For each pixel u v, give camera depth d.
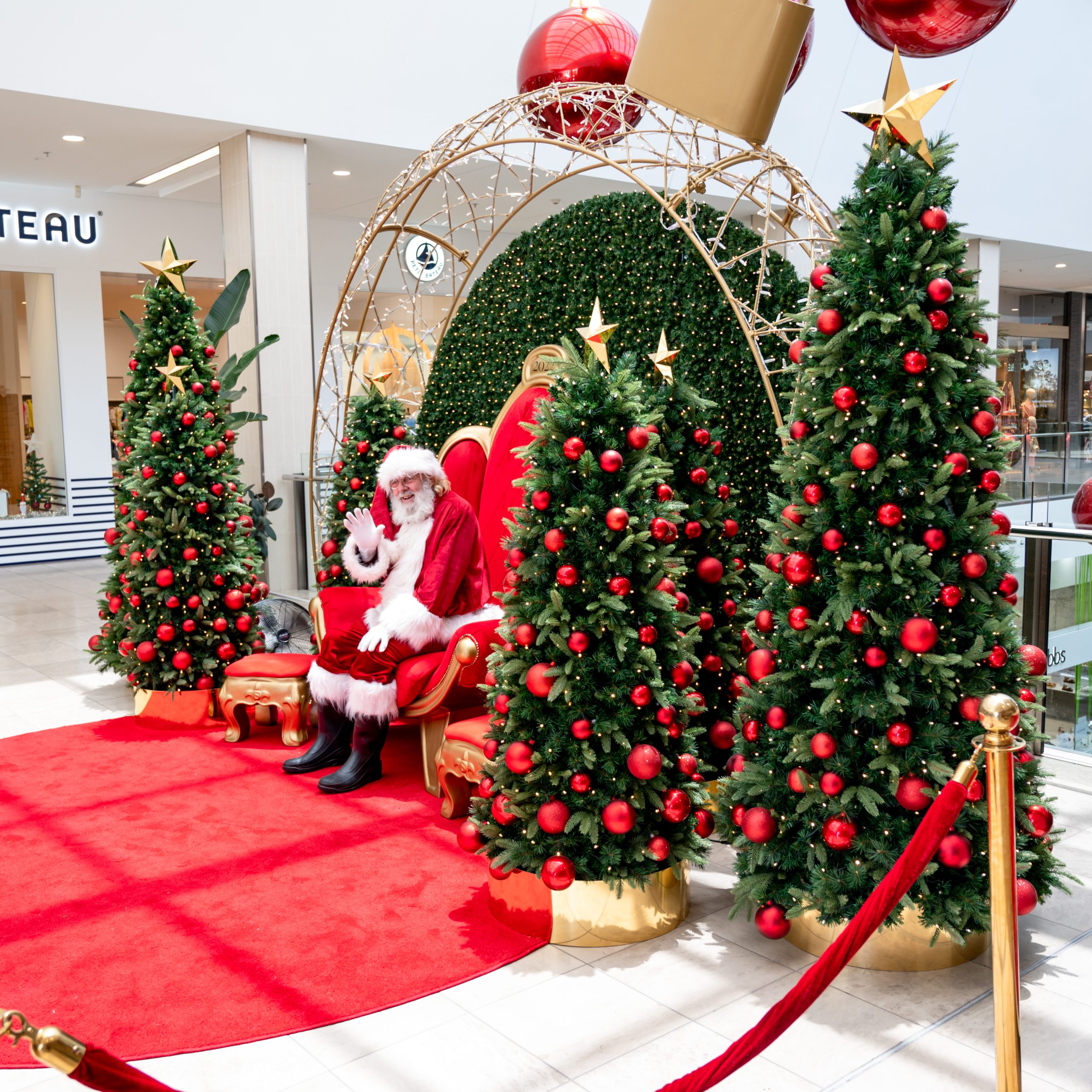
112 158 8.77
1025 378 19.09
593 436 2.80
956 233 2.51
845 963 1.60
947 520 2.47
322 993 2.50
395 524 4.30
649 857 2.77
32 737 4.69
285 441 8.35
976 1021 2.35
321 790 3.93
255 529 7.03
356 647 4.07
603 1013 2.42
